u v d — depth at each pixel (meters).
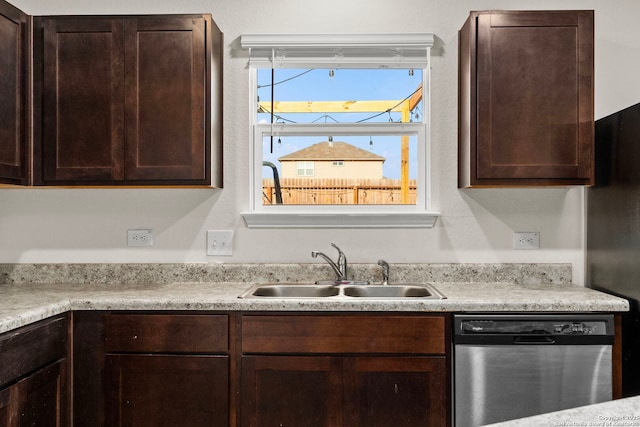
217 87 2.17
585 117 1.94
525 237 2.26
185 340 1.75
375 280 2.23
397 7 2.29
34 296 1.84
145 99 1.97
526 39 1.96
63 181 1.98
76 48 1.97
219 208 2.29
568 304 1.72
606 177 1.98
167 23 1.97
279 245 2.29
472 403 1.70
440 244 2.28
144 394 1.74
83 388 1.75
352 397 1.72
